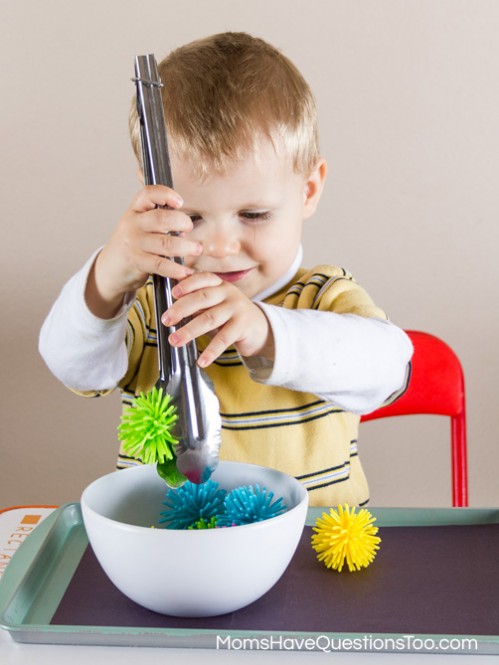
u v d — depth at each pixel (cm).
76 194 146
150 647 49
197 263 78
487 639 48
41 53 142
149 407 55
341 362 69
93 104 143
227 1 139
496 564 60
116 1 140
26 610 54
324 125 142
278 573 52
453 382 107
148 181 60
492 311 149
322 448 84
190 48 84
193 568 49
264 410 84
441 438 153
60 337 74
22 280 149
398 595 55
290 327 67
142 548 49
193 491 61
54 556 62
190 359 58
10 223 147
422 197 145
